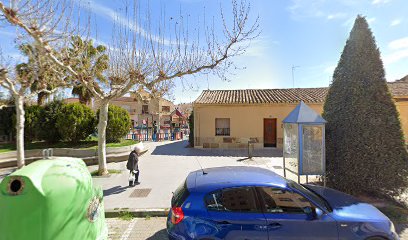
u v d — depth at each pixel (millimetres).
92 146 13469
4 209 2465
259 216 3420
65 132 13672
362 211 3717
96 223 3141
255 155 13484
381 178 6008
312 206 3523
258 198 3551
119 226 5188
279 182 3756
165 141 22047
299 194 3590
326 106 7242
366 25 6582
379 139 6082
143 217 5684
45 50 6508
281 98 16516
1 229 2445
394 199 6156
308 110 6918
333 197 4191
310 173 6730
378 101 6223
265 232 3365
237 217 3404
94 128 14516
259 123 15953
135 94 9312
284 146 7961
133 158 7867
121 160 12250
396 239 3482
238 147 16016
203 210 3461
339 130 6625
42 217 2490
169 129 29984
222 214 3430
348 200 4113
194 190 3619
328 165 6875
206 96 18000
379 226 3461
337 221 3436
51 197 2557
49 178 2676
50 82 11141
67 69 7578
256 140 15945
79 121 13867
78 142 14445
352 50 6641
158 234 4793
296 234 3373
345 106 6590
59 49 7379
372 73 6348
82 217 2842
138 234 4801
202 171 4414
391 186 5957
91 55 9281
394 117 6168
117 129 14398
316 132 6812
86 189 2961
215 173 4172
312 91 18344
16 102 10047
